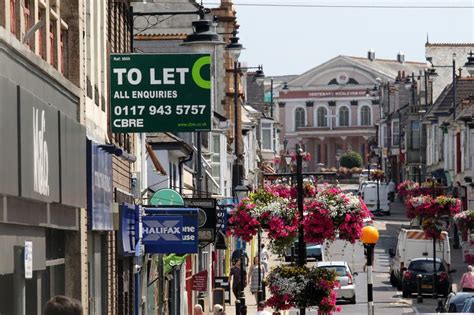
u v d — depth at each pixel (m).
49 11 37.91
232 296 95.38
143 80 47.91
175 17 92.00
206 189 90.69
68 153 35.59
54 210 35.59
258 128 166.62
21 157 29.03
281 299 56.62
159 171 62.88
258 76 117.12
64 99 38.19
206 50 58.00
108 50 50.00
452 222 141.62
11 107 28.19
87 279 41.84
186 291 76.38
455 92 168.75
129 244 51.09
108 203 45.94
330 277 56.78
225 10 117.75
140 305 57.91
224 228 68.88
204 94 48.00
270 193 60.47
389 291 100.25
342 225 57.91
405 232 102.88
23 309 29.59
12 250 29.91
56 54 39.25
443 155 174.25
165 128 47.91
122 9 56.00
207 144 95.06
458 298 62.47
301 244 57.66
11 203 29.67
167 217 53.28
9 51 29.56
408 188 181.88
